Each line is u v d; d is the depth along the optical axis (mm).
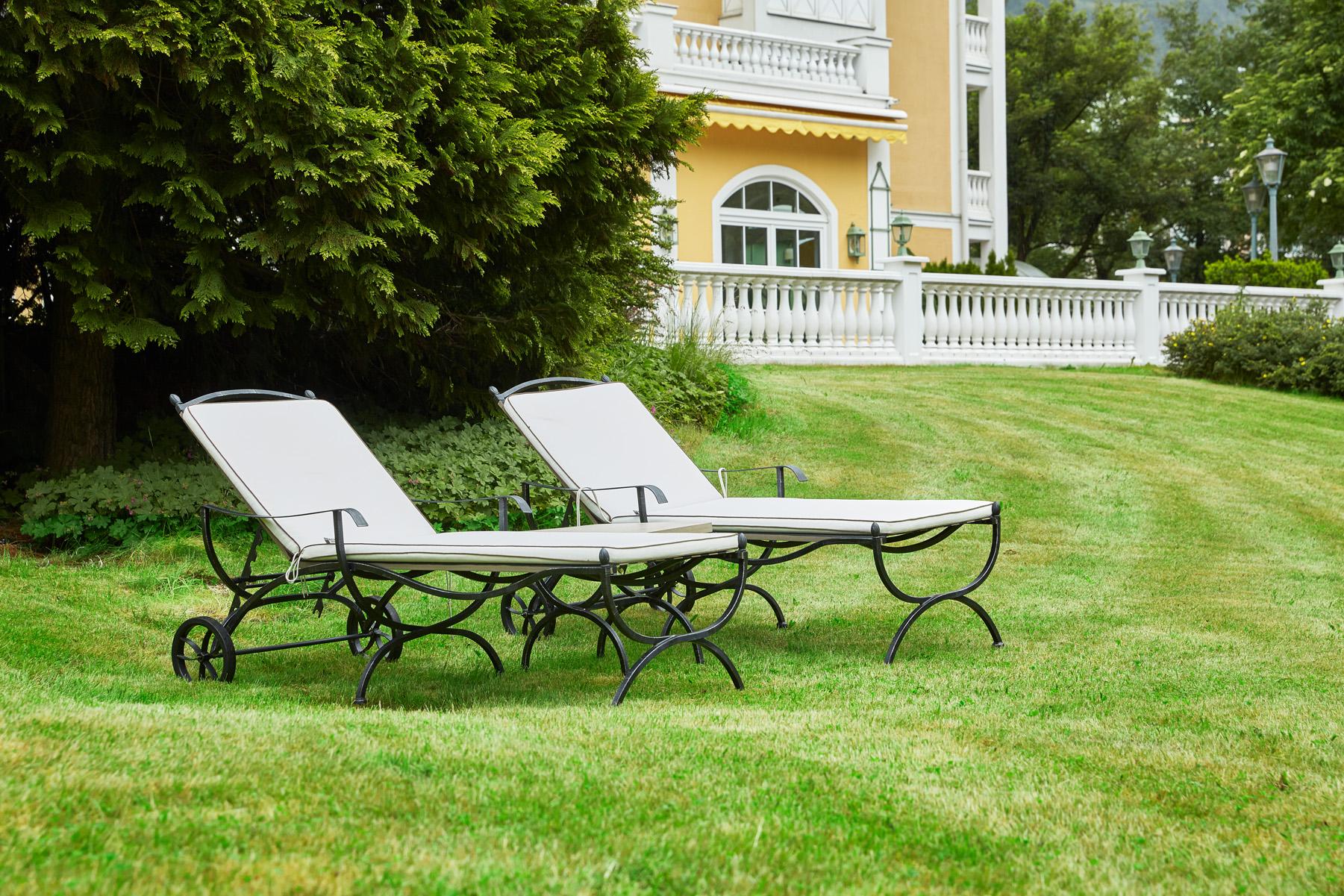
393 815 2607
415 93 6883
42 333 8414
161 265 7438
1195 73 49812
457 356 8461
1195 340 15695
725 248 20094
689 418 10438
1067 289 16781
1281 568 6988
